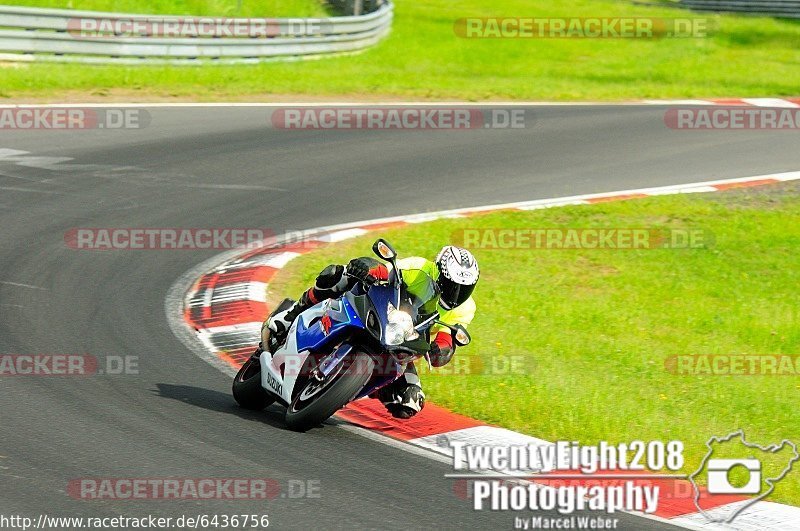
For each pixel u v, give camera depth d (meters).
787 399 30.47
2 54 69.94
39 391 25.56
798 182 61.50
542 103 81.25
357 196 52.19
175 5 102.56
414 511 20.34
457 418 26.34
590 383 29.88
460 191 54.88
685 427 26.81
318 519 19.50
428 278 24.02
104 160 54.06
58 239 40.66
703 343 35.50
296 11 112.75
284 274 39.00
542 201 53.91
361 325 23.72
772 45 128.50
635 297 40.41
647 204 54.34
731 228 51.47
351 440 24.23
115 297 34.75
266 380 25.14
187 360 29.52
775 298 41.84
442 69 96.00
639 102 84.75
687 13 150.38
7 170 50.38
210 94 71.88
